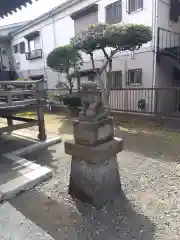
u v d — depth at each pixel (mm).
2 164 3486
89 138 2268
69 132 6070
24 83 4504
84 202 2482
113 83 9070
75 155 2422
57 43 11797
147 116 6574
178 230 1979
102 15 8914
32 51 13930
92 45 5879
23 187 2725
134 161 3736
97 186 2371
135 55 8109
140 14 7664
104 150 2285
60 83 11125
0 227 2064
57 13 11312
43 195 2660
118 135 5594
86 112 2324
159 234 1938
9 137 5426
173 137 5195
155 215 2207
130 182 2943
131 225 2070
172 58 7156
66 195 2650
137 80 8211
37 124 4926
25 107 4527
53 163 3758
